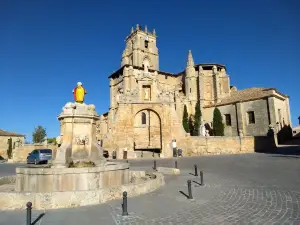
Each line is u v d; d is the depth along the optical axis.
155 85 39.91
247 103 48.94
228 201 8.95
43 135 74.38
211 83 64.94
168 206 8.48
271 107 44.66
